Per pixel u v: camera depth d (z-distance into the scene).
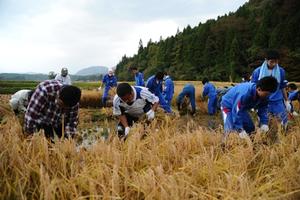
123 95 5.36
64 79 10.95
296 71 58.16
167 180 3.57
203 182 3.94
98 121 11.77
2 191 3.58
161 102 10.55
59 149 4.32
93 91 18.38
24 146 4.25
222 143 5.13
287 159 4.38
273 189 3.90
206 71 83.88
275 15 87.88
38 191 3.60
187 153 4.62
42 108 4.78
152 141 4.97
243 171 4.20
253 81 7.08
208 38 88.69
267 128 5.56
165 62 97.62
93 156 4.38
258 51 75.88
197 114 14.27
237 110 5.32
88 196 3.38
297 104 15.35
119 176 3.84
